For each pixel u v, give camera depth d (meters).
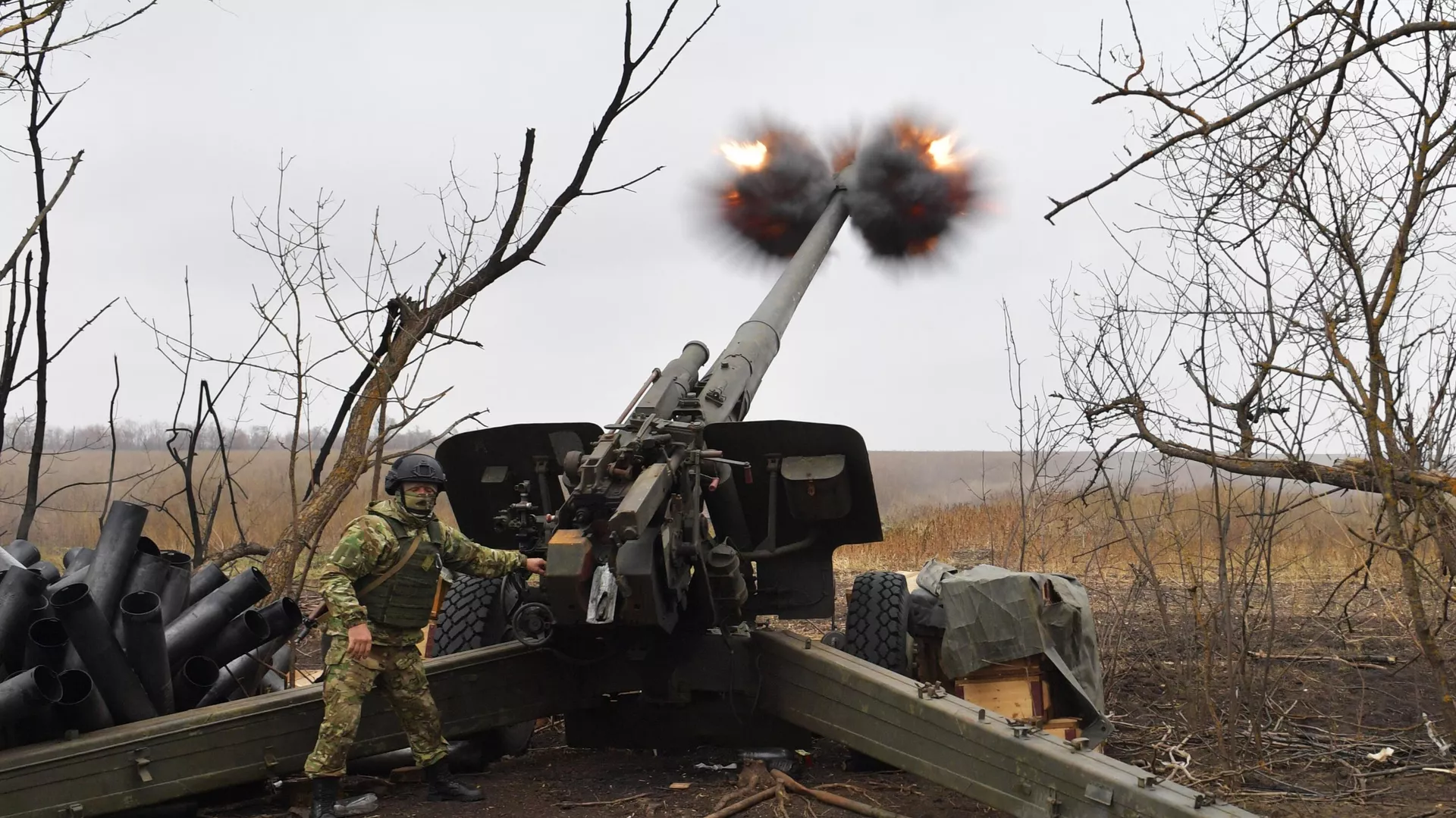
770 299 8.22
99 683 4.67
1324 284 5.12
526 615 5.58
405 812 5.11
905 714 5.11
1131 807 4.23
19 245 4.89
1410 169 4.69
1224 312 5.40
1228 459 5.59
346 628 4.78
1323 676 7.40
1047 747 4.58
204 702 5.23
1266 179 4.68
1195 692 6.39
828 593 6.17
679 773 5.85
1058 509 10.32
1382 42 3.51
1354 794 5.22
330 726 4.83
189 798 4.89
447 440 6.14
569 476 5.28
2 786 4.36
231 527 15.05
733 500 6.05
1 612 4.64
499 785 5.60
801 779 5.72
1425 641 5.26
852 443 5.76
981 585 5.93
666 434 5.45
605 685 5.93
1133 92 3.78
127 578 5.16
